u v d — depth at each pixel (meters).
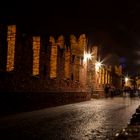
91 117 18.77
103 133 12.67
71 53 31.55
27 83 20.42
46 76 24.16
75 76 33.75
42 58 23.22
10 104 18.02
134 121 10.87
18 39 18.97
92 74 43.75
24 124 14.36
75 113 20.88
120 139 7.22
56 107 25.20
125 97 56.88
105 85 54.34
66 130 13.18
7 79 17.61
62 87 28.39
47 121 15.94
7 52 18.45
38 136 11.43
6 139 10.55
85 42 37.41
